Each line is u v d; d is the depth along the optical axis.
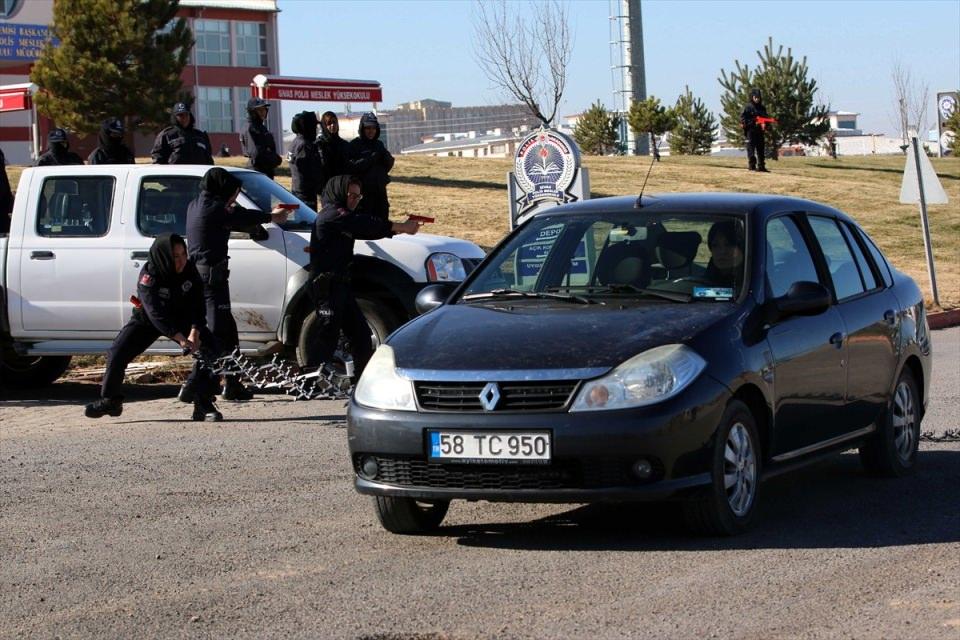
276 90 47.53
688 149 75.00
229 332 13.54
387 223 13.53
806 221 9.39
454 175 41.69
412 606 6.62
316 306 13.52
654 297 8.38
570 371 7.37
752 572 7.10
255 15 87.19
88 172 14.94
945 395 14.29
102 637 6.30
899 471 9.90
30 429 13.09
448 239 15.28
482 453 7.40
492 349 7.66
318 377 13.47
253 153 20.95
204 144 19.19
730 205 8.97
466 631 6.17
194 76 84.56
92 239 14.79
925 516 8.52
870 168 53.84
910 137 24.31
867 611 6.37
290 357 15.33
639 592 6.75
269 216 13.68
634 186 40.94
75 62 45.88
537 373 7.39
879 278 10.02
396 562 7.56
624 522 8.42
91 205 14.92
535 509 8.91
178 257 12.59
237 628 6.36
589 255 8.88
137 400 15.04
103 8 46.16
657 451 7.28
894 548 7.64
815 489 9.51
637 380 7.34
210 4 84.81
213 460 10.97
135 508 9.21
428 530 8.37
